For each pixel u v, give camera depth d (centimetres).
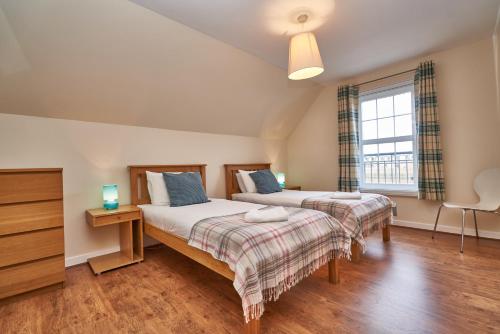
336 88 402
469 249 250
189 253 187
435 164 299
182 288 192
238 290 129
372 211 246
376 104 369
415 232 313
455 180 297
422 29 246
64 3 170
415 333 134
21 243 179
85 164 253
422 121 306
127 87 246
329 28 236
